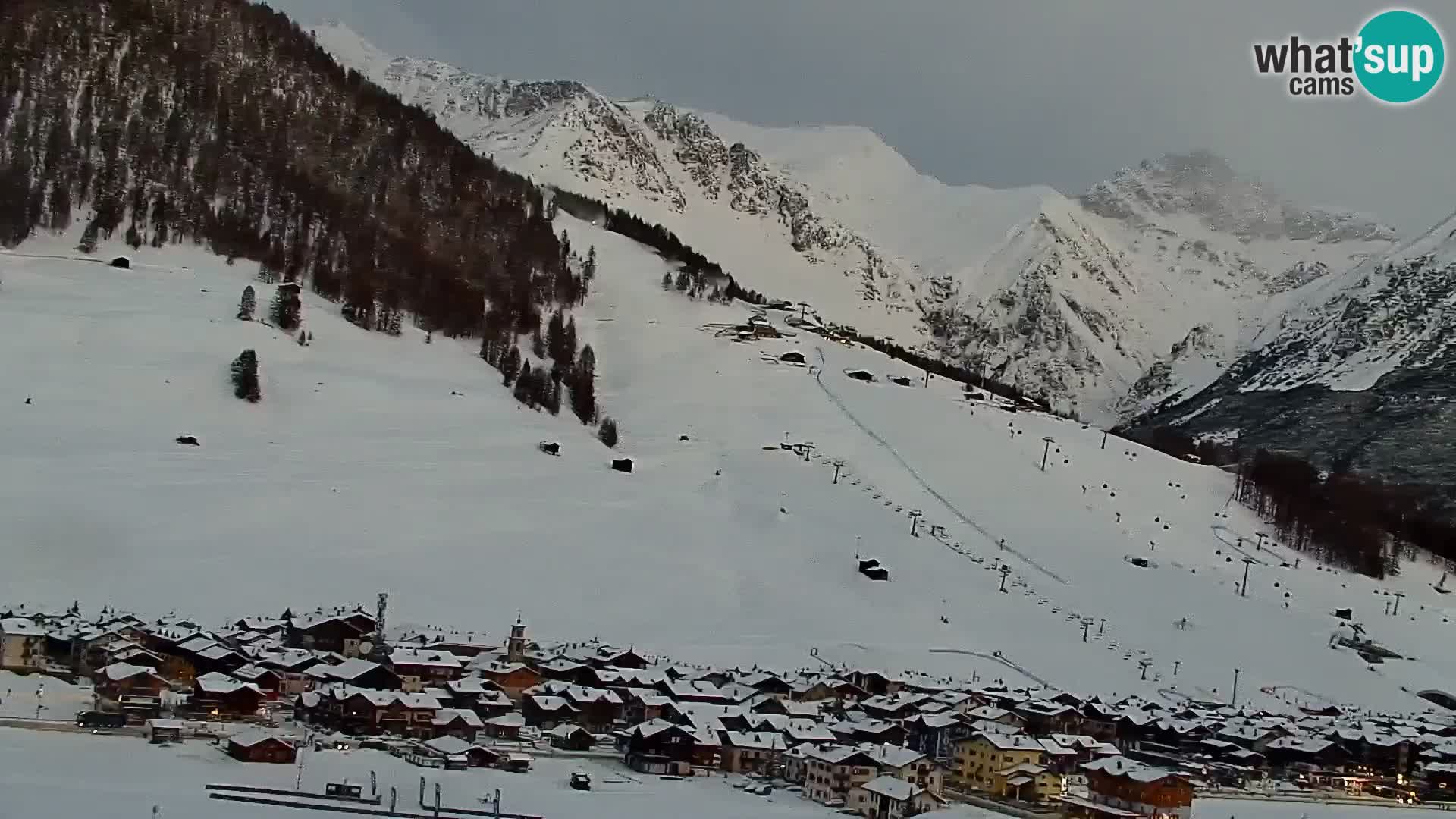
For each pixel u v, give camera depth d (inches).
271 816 4067.4
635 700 6254.9
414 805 4382.4
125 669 5354.3
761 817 4827.8
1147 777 5428.2
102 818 3814.0
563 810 4542.3
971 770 5846.5
